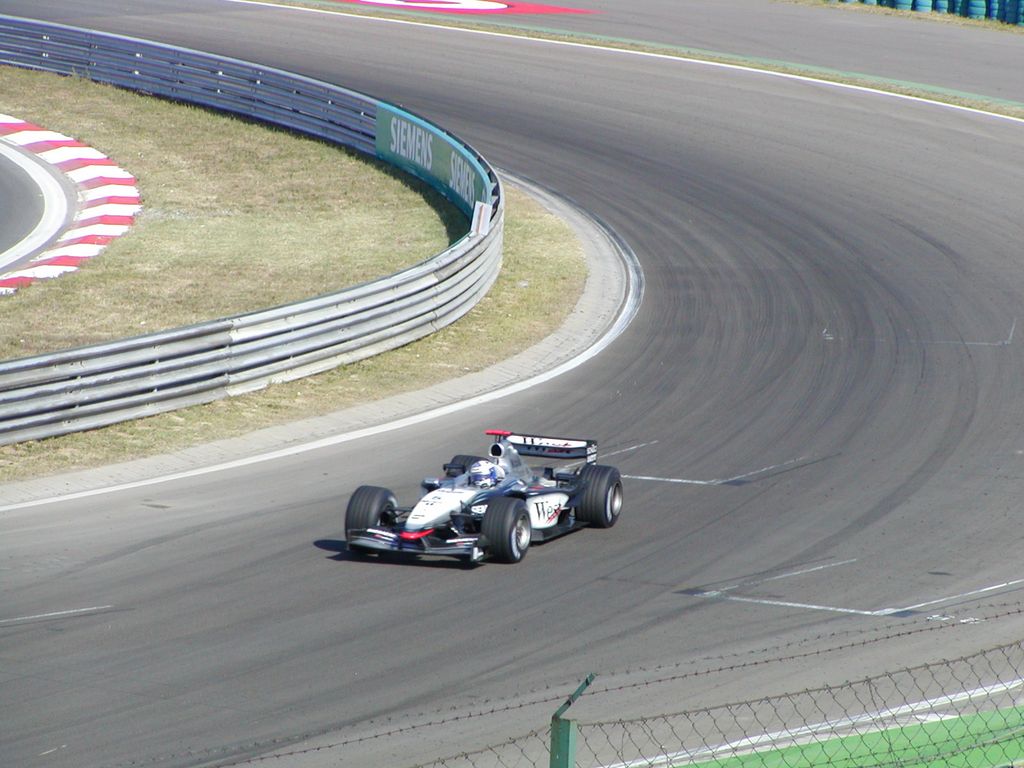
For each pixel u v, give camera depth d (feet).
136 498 77.05
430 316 116.67
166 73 207.62
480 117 194.49
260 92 197.77
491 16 266.57
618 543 69.51
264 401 98.68
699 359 110.63
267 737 45.88
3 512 74.28
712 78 220.02
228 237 150.71
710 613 58.80
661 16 275.18
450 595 61.16
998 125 196.44
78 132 192.65
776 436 90.43
